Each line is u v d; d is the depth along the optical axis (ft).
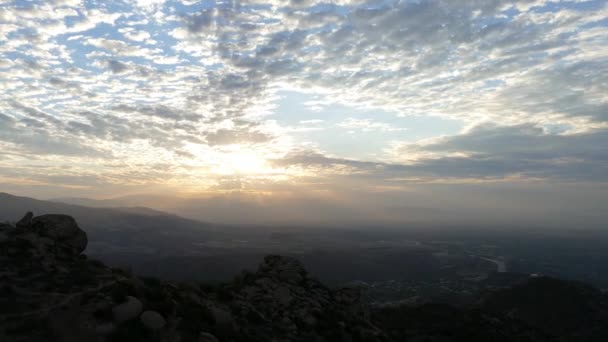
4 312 62.34
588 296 279.49
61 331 59.62
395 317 195.72
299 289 128.98
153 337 64.39
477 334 172.14
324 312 118.32
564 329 238.07
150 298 75.77
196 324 73.72
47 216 103.30
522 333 186.29
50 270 80.43
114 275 86.22
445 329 173.99
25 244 88.79
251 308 104.01
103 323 62.85
